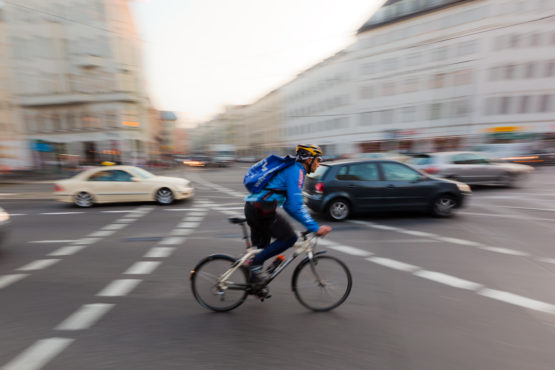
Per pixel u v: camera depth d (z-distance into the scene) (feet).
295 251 9.54
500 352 7.52
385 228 19.47
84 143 101.71
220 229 20.18
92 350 7.72
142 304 10.12
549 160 72.43
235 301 9.66
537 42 99.09
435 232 18.34
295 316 9.27
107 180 29.04
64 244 17.02
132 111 104.78
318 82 159.94
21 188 49.26
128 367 7.10
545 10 96.48
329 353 7.53
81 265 13.80
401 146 120.88
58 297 10.66
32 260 14.49
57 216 24.79
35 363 7.23
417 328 8.56
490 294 10.53
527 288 10.94
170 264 13.91
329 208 21.42
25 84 95.30
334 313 9.41
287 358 7.36
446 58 108.68
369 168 21.93
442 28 107.55
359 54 128.26
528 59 100.12
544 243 16.01
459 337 8.13
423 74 113.29
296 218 8.92
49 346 7.88
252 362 7.24
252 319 9.12
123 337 8.26
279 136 213.46
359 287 11.21
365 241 16.80
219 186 47.67
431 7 107.96
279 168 8.73
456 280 11.69
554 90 99.91
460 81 107.34
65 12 94.07
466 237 17.22
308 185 23.00
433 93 112.16
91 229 20.39
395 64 119.03
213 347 7.81
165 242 17.30
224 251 15.74
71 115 100.07
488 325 8.68
